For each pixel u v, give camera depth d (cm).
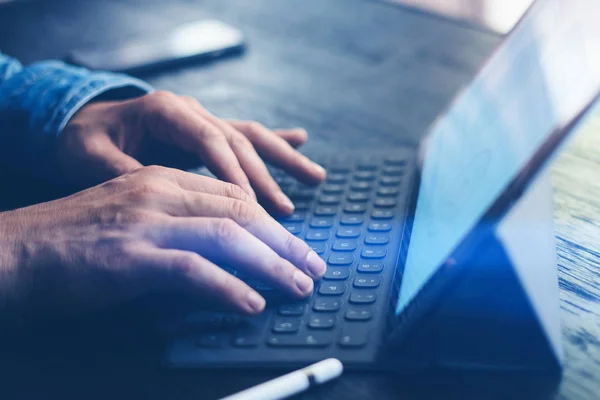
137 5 130
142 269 56
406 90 98
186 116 77
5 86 86
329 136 88
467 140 65
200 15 124
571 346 52
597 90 43
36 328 57
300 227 68
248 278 60
